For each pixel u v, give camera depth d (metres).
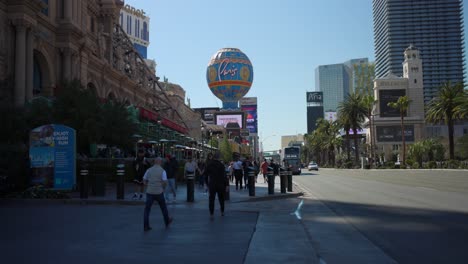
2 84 24.69
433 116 65.81
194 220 12.87
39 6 31.06
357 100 83.25
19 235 10.18
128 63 57.31
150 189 11.10
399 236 9.88
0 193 20.36
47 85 33.97
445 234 10.04
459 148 89.62
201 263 7.36
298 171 61.75
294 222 12.41
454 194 21.41
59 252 8.26
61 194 19.28
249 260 7.59
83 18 40.28
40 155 20.45
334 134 112.19
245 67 116.94
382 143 150.75
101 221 12.62
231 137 121.88
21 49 29.42
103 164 29.47
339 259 7.67
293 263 7.38
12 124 22.64
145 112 40.19
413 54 157.75
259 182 37.44
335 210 15.45
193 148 56.06
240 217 13.62
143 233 10.47
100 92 45.38
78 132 27.78
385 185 31.08
